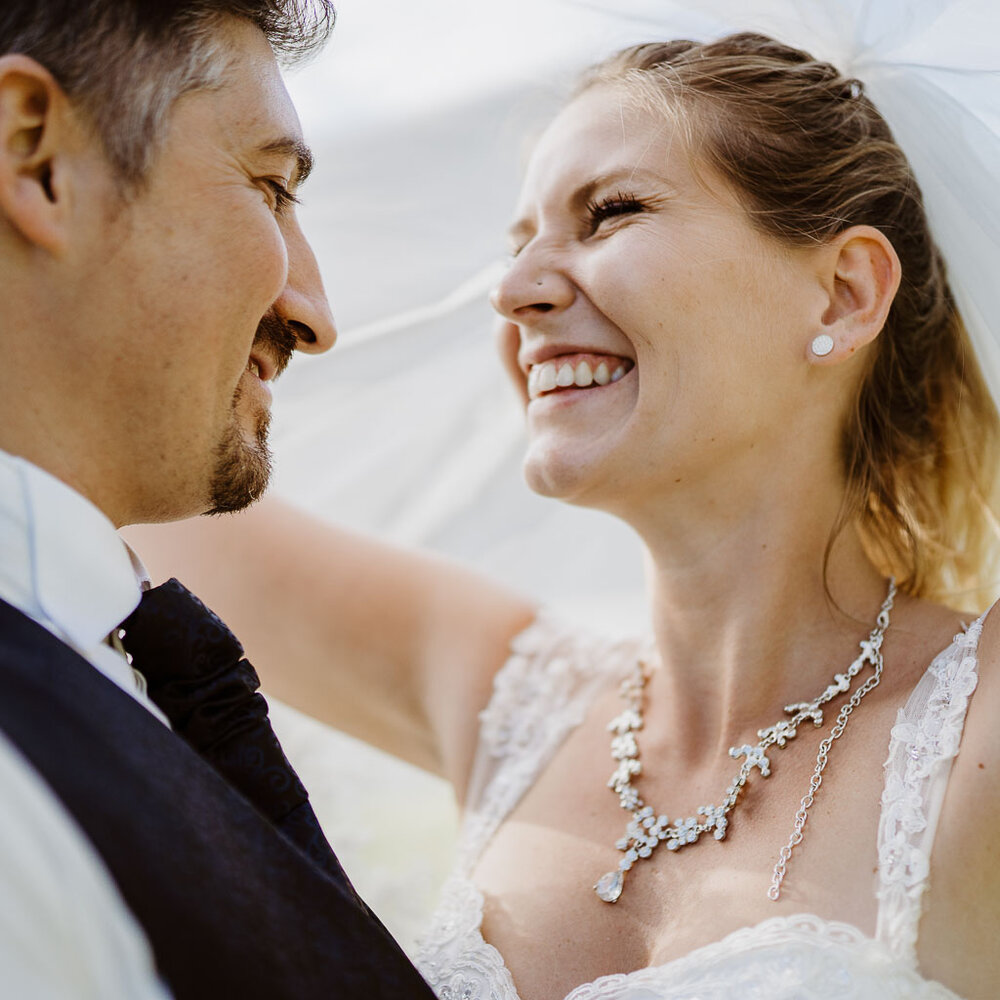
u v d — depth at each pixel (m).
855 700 2.20
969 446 2.56
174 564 3.17
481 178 2.95
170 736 1.55
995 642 2.08
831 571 2.34
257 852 1.52
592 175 2.34
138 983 1.36
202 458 1.84
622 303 2.24
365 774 3.67
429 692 2.98
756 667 2.31
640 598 3.49
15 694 1.44
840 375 2.38
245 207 1.80
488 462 3.39
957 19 2.26
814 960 1.87
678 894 2.16
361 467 3.43
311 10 1.94
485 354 3.22
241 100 1.81
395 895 3.54
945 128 2.35
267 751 1.82
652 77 2.39
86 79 1.67
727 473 2.30
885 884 1.92
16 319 1.69
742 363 2.27
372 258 3.09
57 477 1.74
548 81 2.74
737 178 2.28
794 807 2.13
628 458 2.27
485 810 2.61
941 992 1.84
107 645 1.78
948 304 2.54
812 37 2.44
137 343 1.72
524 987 2.17
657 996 1.94
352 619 3.06
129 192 1.69
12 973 1.22
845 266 2.34
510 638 2.97
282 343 2.05
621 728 2.56
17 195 1.64
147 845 1.42
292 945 1.48
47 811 1.34
